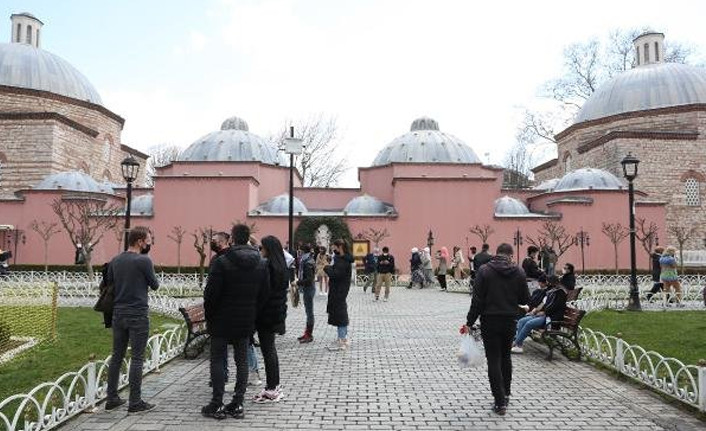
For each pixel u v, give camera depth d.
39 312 11.42
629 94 40.31
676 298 16.64
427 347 10.57
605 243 33.34
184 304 15.77
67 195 32.78
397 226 34.06
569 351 9.84
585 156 41.47
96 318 13.16
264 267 6.54
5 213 33.38
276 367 6.89
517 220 33.97
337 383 7.75
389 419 6.12
